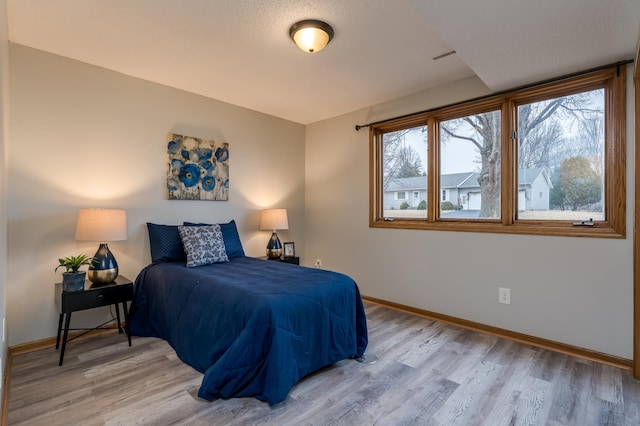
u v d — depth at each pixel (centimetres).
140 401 184
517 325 275
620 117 228
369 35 232
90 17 213
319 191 447
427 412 177
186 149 338
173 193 329
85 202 279
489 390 197
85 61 276
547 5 166
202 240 303
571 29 188
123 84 299
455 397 190
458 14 174
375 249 381
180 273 260
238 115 386
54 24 221
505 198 282
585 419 171
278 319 188
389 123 368
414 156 357
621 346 228
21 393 191
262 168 412
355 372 218
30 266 253
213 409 177
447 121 329
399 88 332
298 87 330
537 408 180
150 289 283
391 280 365
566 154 258
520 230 272
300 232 460
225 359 183
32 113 254
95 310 283
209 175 357
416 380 208
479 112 305
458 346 260
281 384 179
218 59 271
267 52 258
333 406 181
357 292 250
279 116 427
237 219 387
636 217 210
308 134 463
